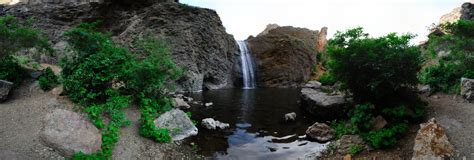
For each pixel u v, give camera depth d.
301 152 9.71
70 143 7.86
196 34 24.44
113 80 11.35
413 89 10.96
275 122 12.93
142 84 11.42
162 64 11.99
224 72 27.48
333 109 13.07
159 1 26.70
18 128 8.38
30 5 27.34
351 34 10.32
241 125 12.43
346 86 11.26
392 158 8.34
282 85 30.00
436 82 12.49
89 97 10.03
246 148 9.99
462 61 12.29
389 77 9.78
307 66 33.38
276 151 9.80
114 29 25.72
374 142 8.91
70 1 28.98
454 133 8.83
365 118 9.80
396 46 9.88
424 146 7.85
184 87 22.66
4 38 11.09
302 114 14.33
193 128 11.07
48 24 24.53
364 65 9.90
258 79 31.36
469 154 7.89
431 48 13.15
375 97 10.56
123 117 9.76
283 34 32.34
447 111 10.21
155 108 11.30
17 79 11.27
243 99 18.89
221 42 27.23
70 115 8.67
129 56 11.75
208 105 16.30
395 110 9.72
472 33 11.63
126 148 8.57
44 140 7.88
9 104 9.77
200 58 24.69
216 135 11.06
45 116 8.75
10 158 7.12
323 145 10.12
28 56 14.53
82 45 10.86
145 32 23.09
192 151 9.48
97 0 28.94
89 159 7.50
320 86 28.39
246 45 33.03
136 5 26.47
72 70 10.56
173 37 23.12
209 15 26.20
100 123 8.93
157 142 9.45
